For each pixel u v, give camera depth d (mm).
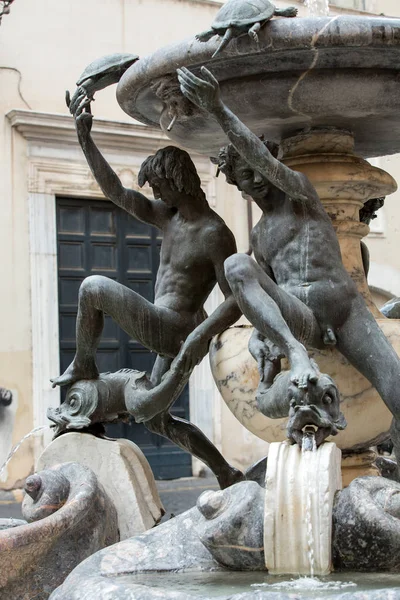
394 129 4809
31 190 12828
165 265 4809
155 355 13234
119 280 13297
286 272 4266
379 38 3926
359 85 4203
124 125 13195
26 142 12852
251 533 3262
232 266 3975
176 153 4707
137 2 13719
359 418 4473
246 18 3939
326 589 2963
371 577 3125
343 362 4352
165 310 4668
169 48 4254
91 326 4680
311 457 3299
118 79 4805
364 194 4828
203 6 14117
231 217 13938
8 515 10031
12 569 3594
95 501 3971
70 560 3768
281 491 3240
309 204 4219
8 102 12883
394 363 4117
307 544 3189
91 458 4656
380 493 3264
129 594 2893
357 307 4246
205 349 4461
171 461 12922
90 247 13180
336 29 3908
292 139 4809
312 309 4188
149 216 4895
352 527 3199
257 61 4109
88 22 13406
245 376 4535
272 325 3830
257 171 4242
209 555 3344
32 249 12797
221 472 4957
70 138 13047
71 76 13258
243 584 3098
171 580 3180
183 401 13430
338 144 4762
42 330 12727
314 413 3420
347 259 4801
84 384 4801
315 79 4180
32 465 12469
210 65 4203
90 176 13148
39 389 12617
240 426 13625
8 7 12297
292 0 13172
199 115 4574
